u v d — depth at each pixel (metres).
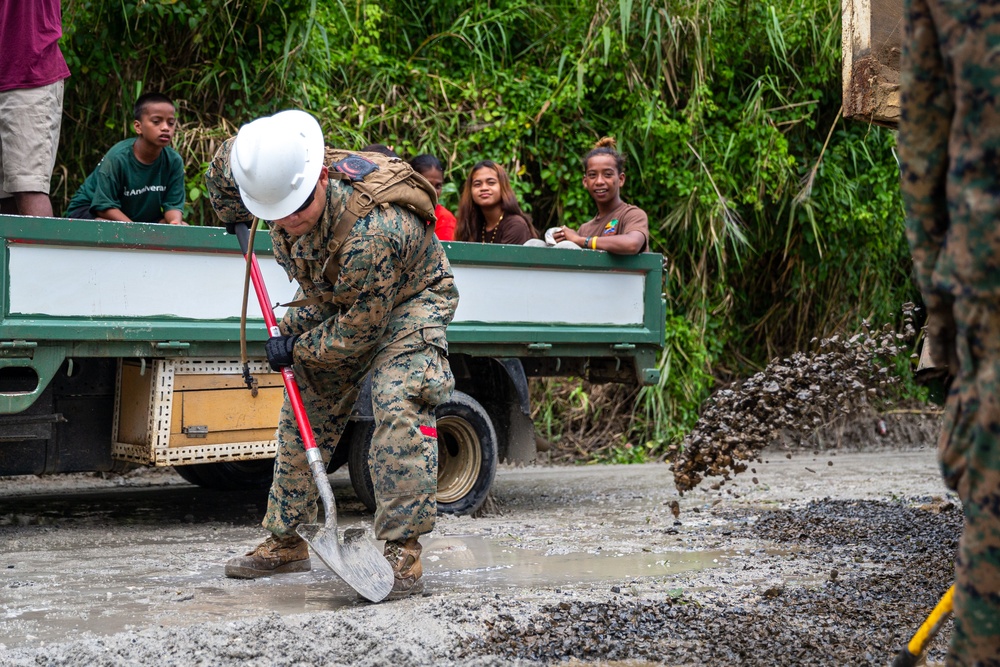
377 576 3.88
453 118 10.52
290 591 4.09
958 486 1.79
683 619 3.61
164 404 5.41
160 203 6.53
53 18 5.74
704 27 11.21
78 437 5.60
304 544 4.44
